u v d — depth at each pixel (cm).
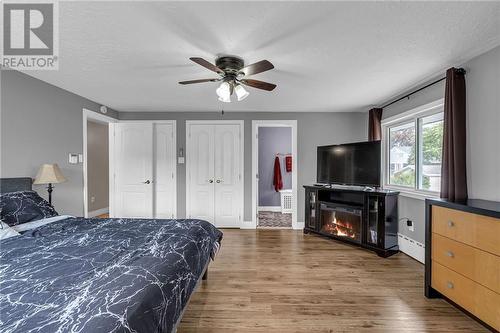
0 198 208
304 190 454
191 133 464
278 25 172
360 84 295
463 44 199
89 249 150
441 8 154
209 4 150
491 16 162
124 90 322
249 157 462
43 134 284
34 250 148
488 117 210
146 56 220
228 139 462
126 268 122
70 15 160
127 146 456
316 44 198
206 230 215
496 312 156
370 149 347
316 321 185
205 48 204
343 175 380
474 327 179
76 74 264
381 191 329
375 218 329
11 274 115
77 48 205
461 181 222
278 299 215
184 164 465
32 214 220
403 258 310
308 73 260
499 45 200
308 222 419
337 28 175
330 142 454
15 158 250
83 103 356
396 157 374
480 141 216
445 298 200
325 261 299
